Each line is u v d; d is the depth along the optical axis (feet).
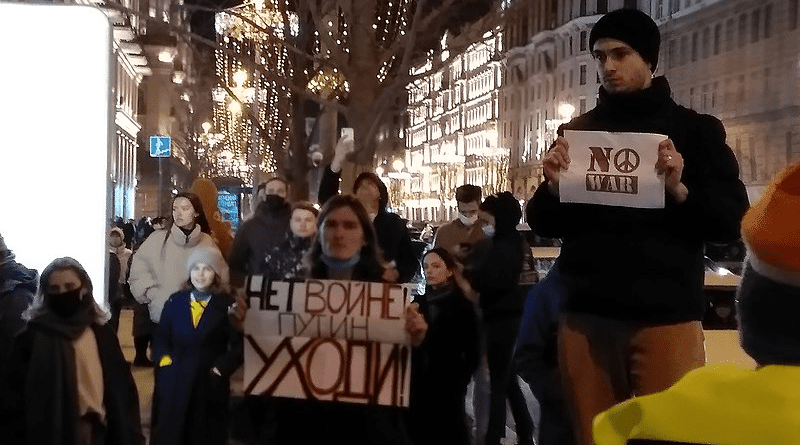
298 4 42.80
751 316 6.48
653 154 12.09
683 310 12.13
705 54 151.02
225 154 148.56
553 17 209.05
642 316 12.13
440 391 21.31
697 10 152.76
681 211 12.19
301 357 16.70
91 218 23.62
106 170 23.58
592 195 12.29
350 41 29.27
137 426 21.16
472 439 25.54
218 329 22.34
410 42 28.60
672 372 12.09
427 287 22.16
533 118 215.31
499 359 25.38
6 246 22.02
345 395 16.55
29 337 20.01
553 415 19.16
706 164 12.15
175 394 22.15
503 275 25.14
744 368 6.81
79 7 23.09
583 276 12.51
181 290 22.95
